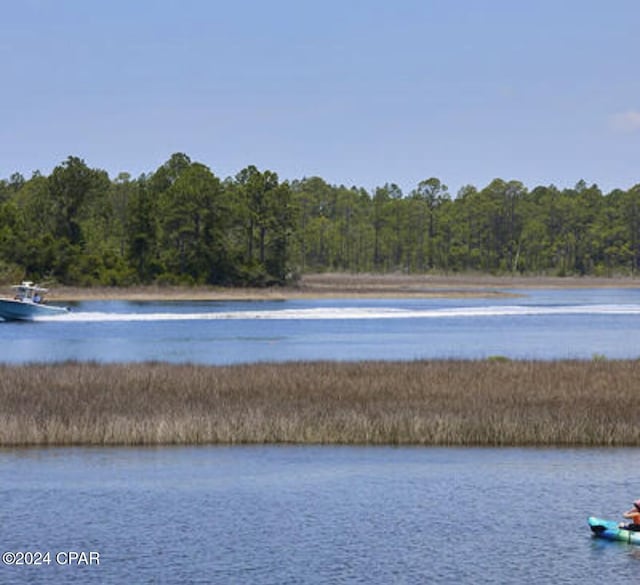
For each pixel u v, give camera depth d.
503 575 61.84
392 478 82.75
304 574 61.94
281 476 83.25
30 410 98.50
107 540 67.62
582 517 72.94
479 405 102.19
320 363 133.62
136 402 102.69
